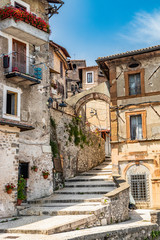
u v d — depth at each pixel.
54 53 29.84
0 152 13.42
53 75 28.86
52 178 18.05
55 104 20.98
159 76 21.97
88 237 10.28
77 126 23.94
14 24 15.91
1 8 16.17
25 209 14.09
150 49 21.75
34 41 17.61
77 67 46.12
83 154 24.50
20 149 16.17
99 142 29.59
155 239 13.87
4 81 15.89
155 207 20.67
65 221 11.70
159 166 21.03
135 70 22.73
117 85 23.12
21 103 16.70
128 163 21.95
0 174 13.30
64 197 16.44
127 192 16.02
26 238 9.91
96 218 12.70
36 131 17.42
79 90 44.06
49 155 18.08
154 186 20.95
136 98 22.41
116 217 14.17
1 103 15.52
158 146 21.25
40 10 18.72
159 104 21.66
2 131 13.61
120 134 22.45
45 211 13.60
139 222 14.51
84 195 16.72
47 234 10.41
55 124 20.66
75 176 22.42
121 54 22.59
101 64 23.89
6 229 11.18
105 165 28.06
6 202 13.36
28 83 16.83
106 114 38.50
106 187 18.30
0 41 16.02
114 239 11.46
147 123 21.80
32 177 16.64
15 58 16.55
